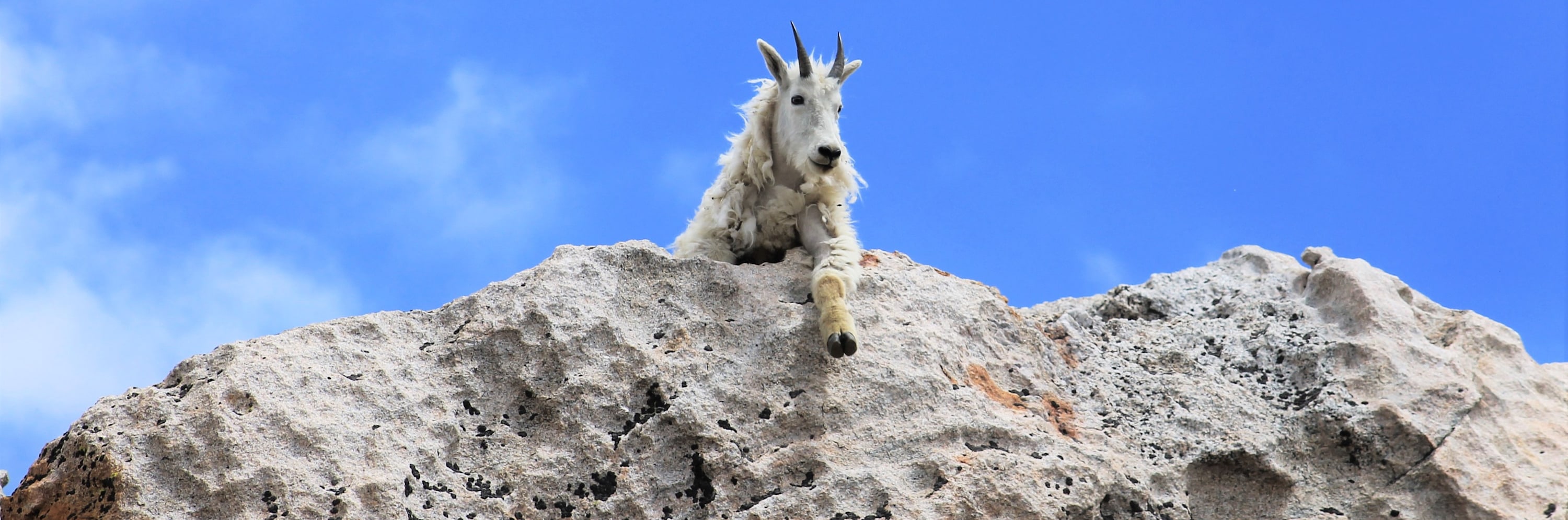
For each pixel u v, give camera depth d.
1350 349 28.62
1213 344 30.11
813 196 29.95
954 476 23.22
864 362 25.55
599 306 26.16
